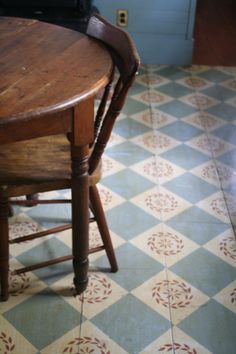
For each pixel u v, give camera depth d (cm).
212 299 177
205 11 442
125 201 222
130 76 135
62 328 165
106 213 214
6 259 165
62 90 131
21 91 131
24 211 215
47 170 153
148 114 288
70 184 151
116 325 167
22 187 148
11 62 148
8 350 158
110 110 142
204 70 343
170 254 195
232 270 190
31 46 160
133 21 338
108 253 181
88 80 137
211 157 254
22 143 164
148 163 247
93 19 170
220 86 322
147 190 229
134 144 261
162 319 169
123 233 204
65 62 148
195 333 165
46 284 181
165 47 344
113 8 335
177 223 211
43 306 173
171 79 329
